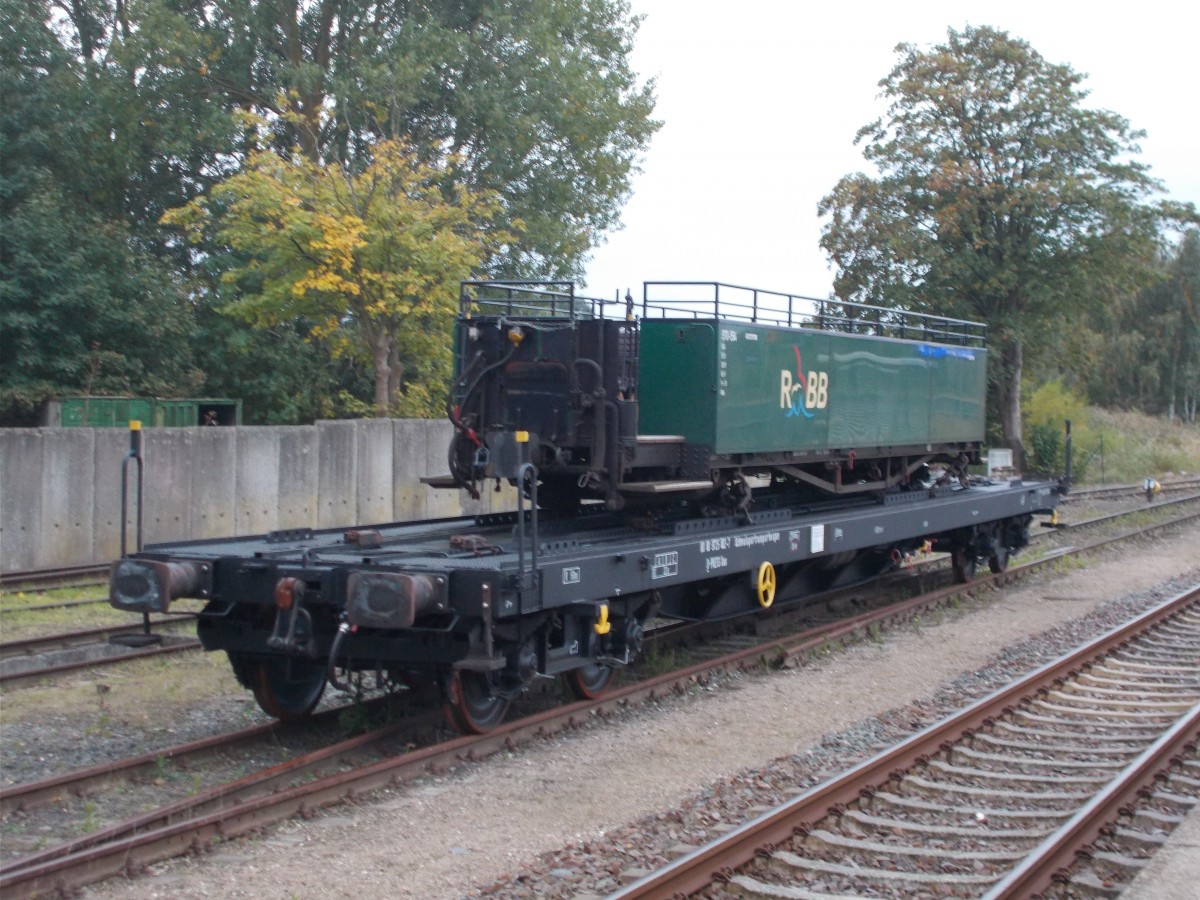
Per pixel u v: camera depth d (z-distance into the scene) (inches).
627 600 362.6
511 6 1130.0
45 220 873.5
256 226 823.1
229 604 320.5
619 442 357.7
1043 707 359.6
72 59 1117.1
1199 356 2319.1
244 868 226.8
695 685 389.1
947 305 1312.7
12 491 582.2
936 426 569.6
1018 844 242.4
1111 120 1298.0
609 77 1179.9
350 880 222.5
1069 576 661.3
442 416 906.7
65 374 864.9
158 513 636.7
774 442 429.1
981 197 1299.2
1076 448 1454.2
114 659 406.3
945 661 434.3
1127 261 1333.7
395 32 1073.5
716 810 261.6
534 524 305.3
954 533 614.5
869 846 238.1
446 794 274.2
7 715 342.0
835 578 530.0
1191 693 379.9
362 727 328.2
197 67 1058.7
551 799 272.8
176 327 928.9
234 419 940.6
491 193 900.0
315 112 1042.1
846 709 361.4
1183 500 1097.4
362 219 797.2
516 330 365.4
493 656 304.8
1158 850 227.1
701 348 394.6
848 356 484.1
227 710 355.3
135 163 1112.2
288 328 1027.3
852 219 1363.2
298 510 707.4
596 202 1212.5
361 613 285.7
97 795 269.9
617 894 201.5
